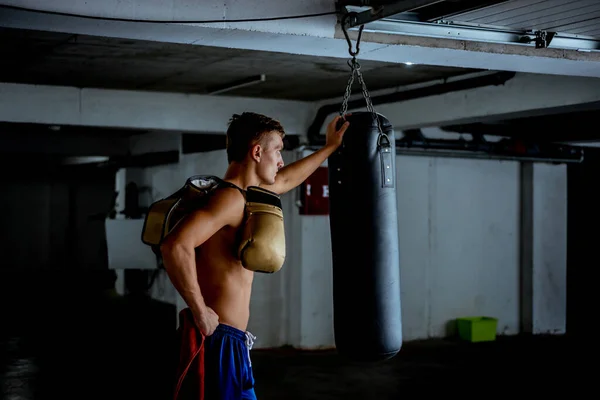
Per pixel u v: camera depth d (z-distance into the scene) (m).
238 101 7.64
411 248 8.62
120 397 5.94
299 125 7.94
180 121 7.38
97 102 7.04
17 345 8.26
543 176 9.32
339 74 6.26
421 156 8.69
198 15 3.15
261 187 2.69
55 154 10.80
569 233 10.47
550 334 9.30
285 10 3.27
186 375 2.42
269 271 2.43
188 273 2.23
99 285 14.13
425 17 3.27
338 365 7.23
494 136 8.88
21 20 3.09
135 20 3.08
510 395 6.14
